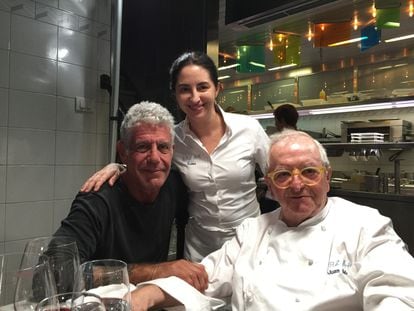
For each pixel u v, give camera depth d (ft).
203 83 5.15
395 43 16.14
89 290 2.46
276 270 3.84
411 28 14.47
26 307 2.58
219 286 4.18
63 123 8.18
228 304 4.07
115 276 2.51
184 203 5.65
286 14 7.07
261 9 7.00
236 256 4.30
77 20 8.33
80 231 4.05
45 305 2.30
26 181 7.69
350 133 16.98
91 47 8.58
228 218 5.56
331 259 3.68
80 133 8.46
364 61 17.62
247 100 21.88
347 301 3.34
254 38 15.16
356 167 18.12
